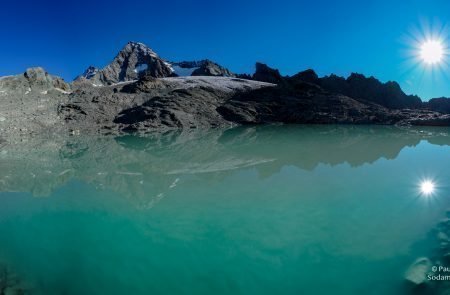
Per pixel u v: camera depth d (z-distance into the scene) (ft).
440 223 21.39
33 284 16.55
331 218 23.21
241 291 15.65
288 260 17.93
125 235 21.31
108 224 23.08
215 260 18.15
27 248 19.89
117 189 32.04
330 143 61.98
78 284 16.52
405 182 32.01
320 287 15.88
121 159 48.26
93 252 19.25
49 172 39.32
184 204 26.99
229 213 24.75
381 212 24.02
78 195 29.96
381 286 15.83
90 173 39.01
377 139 66.95
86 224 23.17
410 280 15.96
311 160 45.27
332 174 36.73
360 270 16.97
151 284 16.26
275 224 22.41
